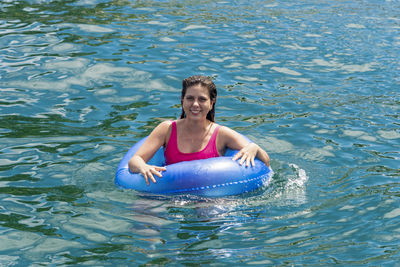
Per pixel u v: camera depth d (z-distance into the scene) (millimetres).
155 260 3100
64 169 4406
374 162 4652
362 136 5230
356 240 3346
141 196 3969
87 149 4820
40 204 3807
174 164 4109
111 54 7410
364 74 7051
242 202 3908
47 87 6293
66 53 7359
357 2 10938
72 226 3502
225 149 4465
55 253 3174
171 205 3832
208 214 3709
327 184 4238
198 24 8977
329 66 7324
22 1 9891
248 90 6465
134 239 3350
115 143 4965
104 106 5871
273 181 4281
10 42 7672
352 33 8773
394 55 7758
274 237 3387
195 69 7027
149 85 6484
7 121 5371
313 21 9406
